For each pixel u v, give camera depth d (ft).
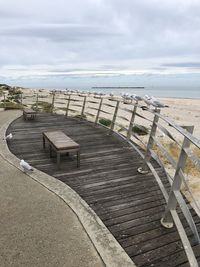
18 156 25.95
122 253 12.96
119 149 27.96
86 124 39.75
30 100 109.19
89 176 21.57
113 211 16.70
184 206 13.21
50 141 24.34
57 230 14.49
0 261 12.21
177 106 181.78
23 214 15.92
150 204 17.58
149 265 12.57
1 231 14.30
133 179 21.09
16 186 19.58
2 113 53.78
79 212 16.16
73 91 46.39
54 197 17.99
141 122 88.17
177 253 13.32
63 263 12.18
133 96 26.45
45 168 23.08
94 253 12.90
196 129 78.69
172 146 41.01
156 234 14.64
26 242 13.47
